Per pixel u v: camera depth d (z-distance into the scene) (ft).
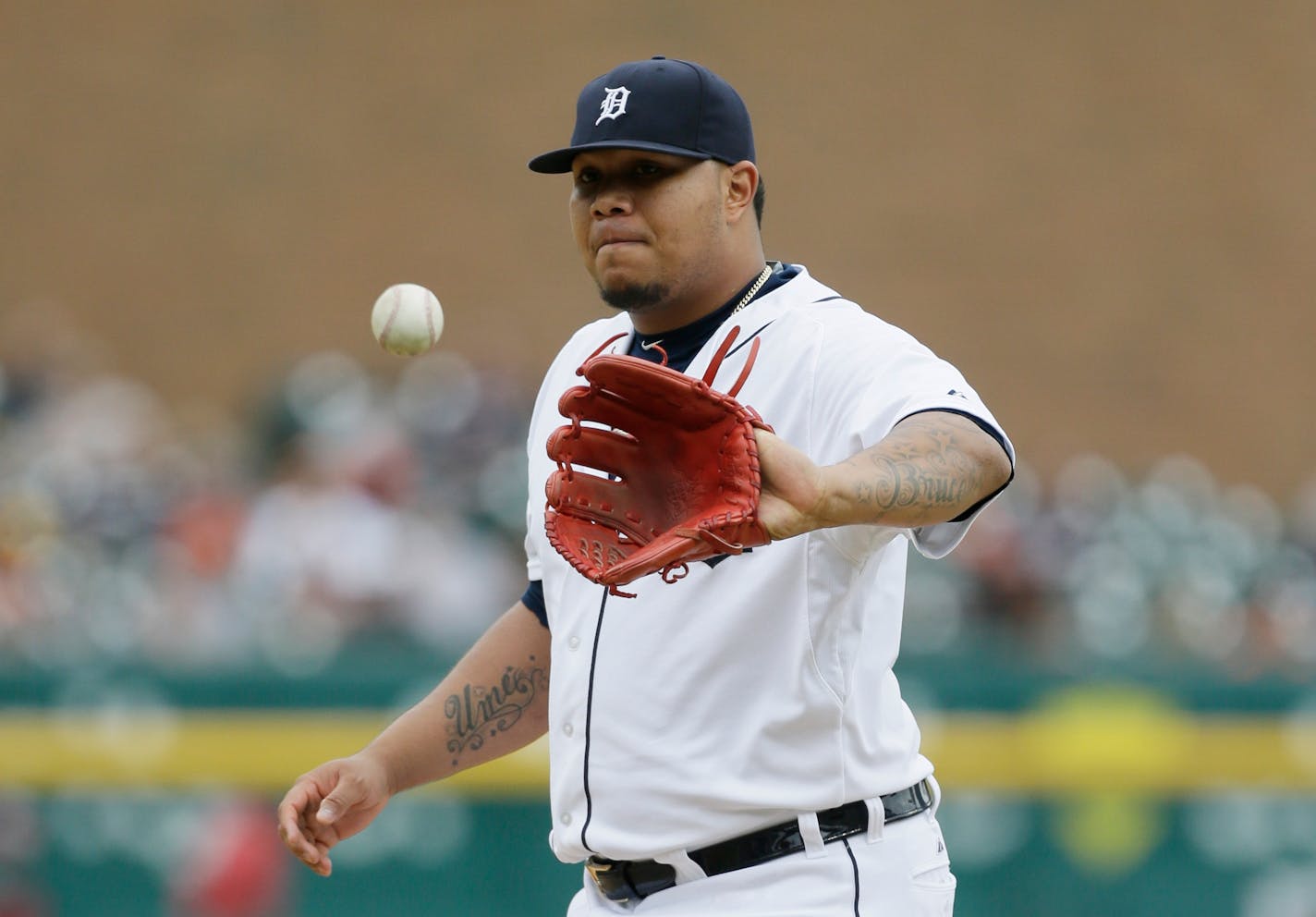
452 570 93.09
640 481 30.32
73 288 162.71
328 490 92.63
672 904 33.88
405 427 104.47
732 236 35.14
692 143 34.12
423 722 38.78
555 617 36.60
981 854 80.79
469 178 168.55
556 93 170.50
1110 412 172.04
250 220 165.78
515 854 80.28
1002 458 29.68
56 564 89.92
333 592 89.25
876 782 33.96
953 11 175.83
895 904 33.91
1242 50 179.01
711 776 33.24
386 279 166.30
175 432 142.61
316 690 80.59
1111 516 104.99
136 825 80.07
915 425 29.66
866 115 173.06
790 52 173.06
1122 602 96.84
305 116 168.04
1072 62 176.76
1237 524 113.70
